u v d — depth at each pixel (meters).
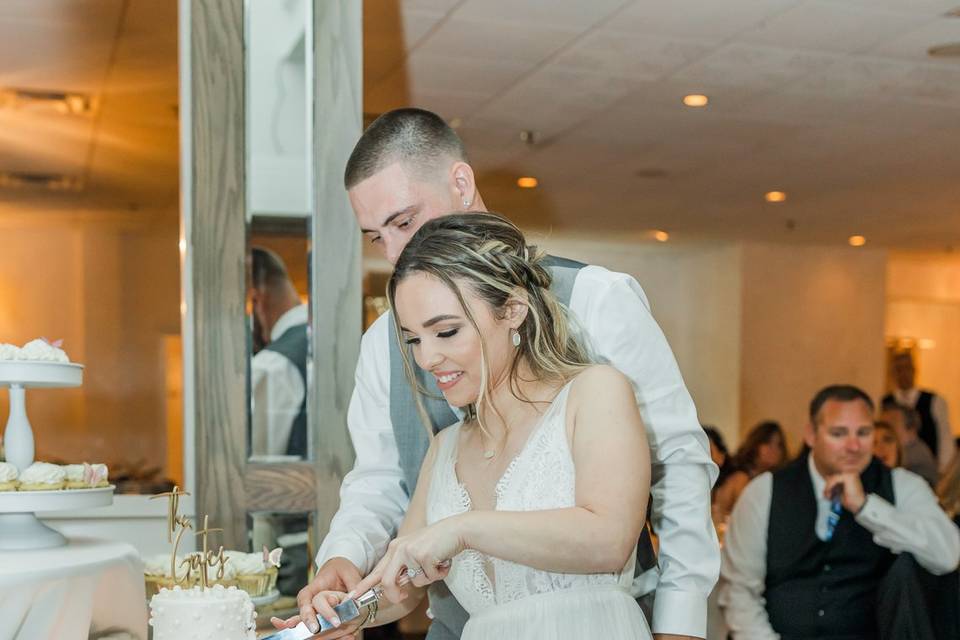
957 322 13.82
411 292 1.51
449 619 1.81
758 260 12.16
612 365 1.68
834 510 3.27
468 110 6.96
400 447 1.96
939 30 5.48
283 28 3.37
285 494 3.24
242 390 3.24
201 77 3.28
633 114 7.03
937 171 8.48
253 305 3.30
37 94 6.82
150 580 2.60
